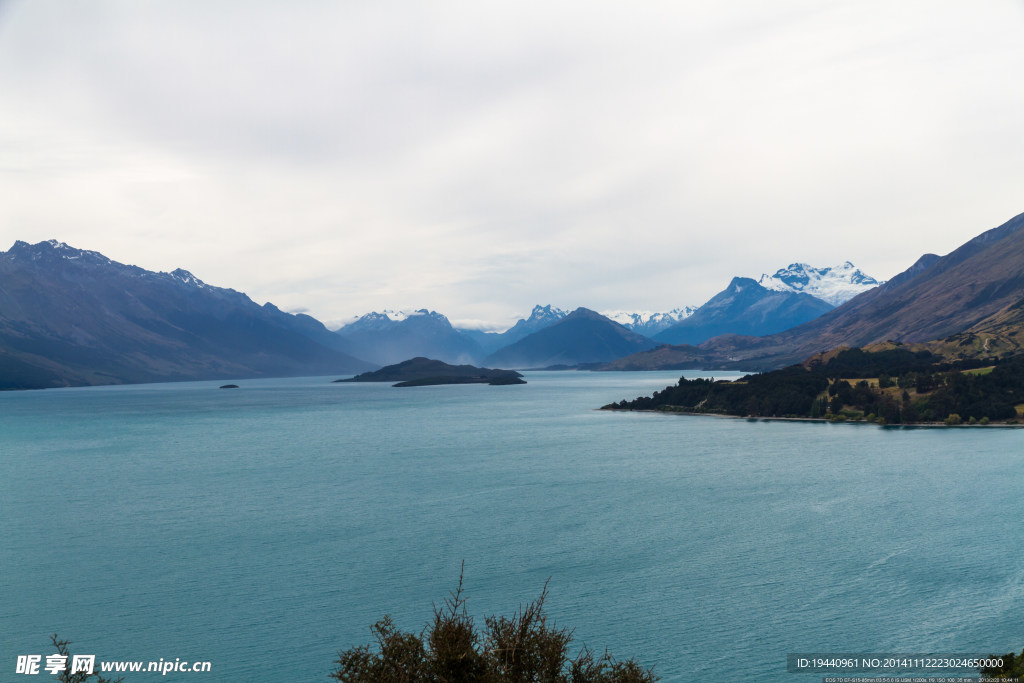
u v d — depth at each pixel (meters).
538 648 29.33
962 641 60.72
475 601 70.06
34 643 62.84
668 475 135.88
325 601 70.88
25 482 141.12
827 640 61.31
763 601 69.56
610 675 30.75
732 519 99.62
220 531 98.12
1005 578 74.31
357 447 191.88
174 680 55.75
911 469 137.88
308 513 108.25
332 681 54.78
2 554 88.44
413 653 29.73
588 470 143.50
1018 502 107.00
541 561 81.88
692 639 61.66
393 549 87.50
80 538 95.56
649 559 82.06
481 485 128.62
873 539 88.56
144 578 78.62
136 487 133.88
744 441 189.00
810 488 120.88
